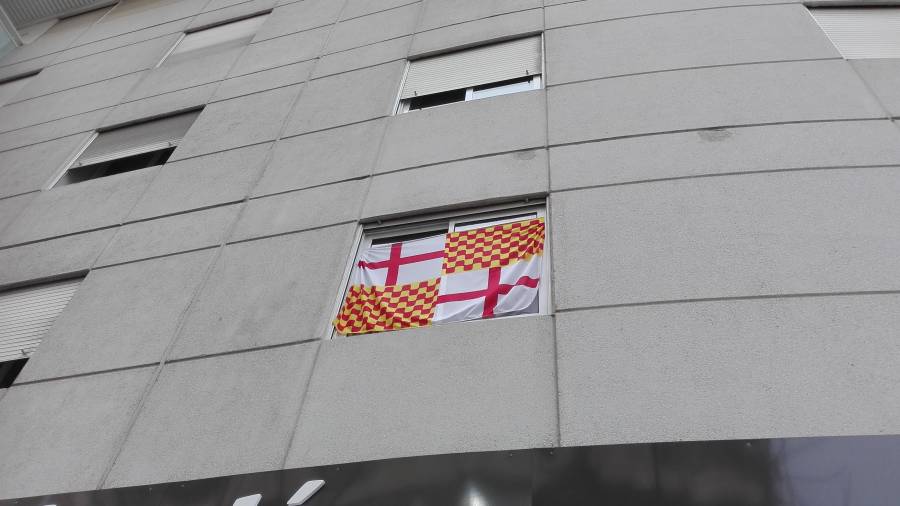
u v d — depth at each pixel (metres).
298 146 7.57
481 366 4.60
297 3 11.32
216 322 5.72
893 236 4.67
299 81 8.89
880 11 7.31
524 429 4.14
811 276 4.53
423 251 5.84
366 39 9.34
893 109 5.74
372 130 7.36
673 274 4.76
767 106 6.01
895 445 3.38
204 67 10.34
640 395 4.10
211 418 4.91
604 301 4.71
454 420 4.32
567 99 6.76
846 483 3.27
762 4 7.38
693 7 7.55
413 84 8.09
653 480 3.51
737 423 3.83
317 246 6.09
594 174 5.78
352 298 5.62
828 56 6.50
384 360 4.88
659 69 6.77
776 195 5.15
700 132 5.89
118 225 7.46
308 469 4.16
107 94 10.65
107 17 14.05
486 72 7.87
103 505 4.40
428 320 5.22
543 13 8.37
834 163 5.31
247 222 6.71
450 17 9.07
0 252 7.78
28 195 8.73
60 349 6.07
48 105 11.05
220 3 12.50
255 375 5.12
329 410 4.65
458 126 6.95
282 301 5.68
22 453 5.17
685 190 5.37
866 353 4.02
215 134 8.41
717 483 3.41
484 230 5.79
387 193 6.39
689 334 4.36
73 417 5.33
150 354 5.66
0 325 6.86
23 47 14.03
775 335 4.23
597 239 5.18
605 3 8.12
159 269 6.56
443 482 3.81
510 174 6.10
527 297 5.18
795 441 3.52
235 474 4.39
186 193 7.52
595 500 3.48
